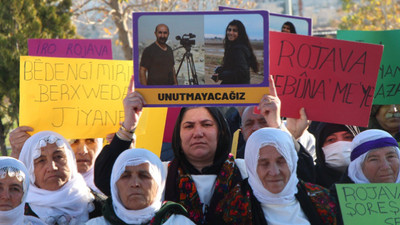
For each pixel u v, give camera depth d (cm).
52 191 383
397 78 462
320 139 459
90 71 434
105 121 435
